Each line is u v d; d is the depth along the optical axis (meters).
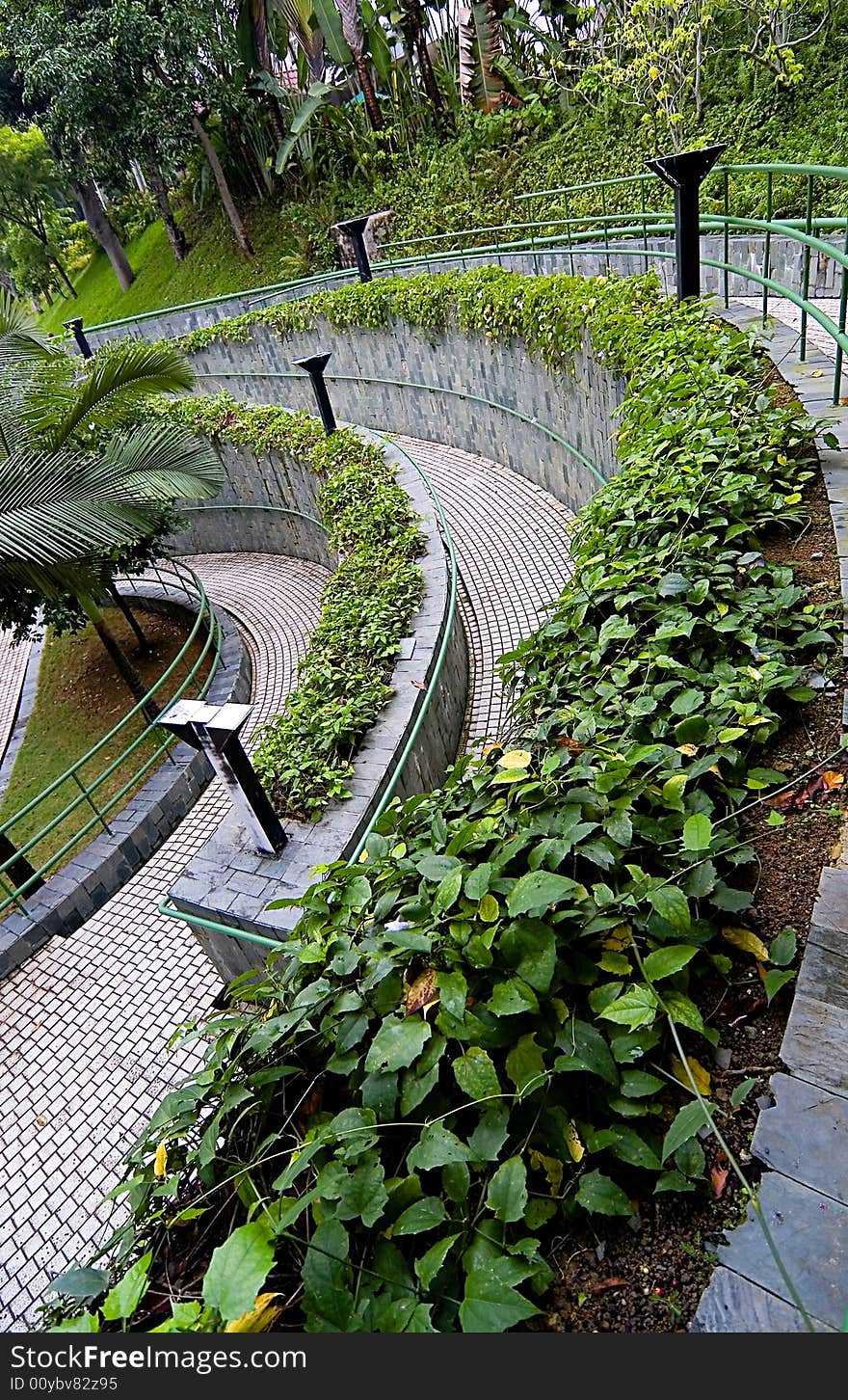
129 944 4.60
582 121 11.78
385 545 5.79
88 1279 1.32
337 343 10.90
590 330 6.06
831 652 2.16
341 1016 1.60
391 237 13.69
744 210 8.84
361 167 14.53
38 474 5.51
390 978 1.59
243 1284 1.01
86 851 5.21
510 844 1.67
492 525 7.95
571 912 1.46
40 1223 3.33
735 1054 1.38
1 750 8.98
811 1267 1.07
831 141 8.82
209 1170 1.49
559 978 1.46
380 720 4.09
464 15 12.12
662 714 2.10
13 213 22.06
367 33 13.30
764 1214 1.14
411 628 4.80
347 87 15.38
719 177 9.48
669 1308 1.11
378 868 2.03
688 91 10.09
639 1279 1.15
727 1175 1.21
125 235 23.17
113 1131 3.61
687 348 4.41
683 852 1.65
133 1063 3.89
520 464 8.72
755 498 2.79
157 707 8.44
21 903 4.82
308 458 8.23
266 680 7.97
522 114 12.44
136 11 13.03
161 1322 1.38
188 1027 1.97
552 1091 1.35
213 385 13.22
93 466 5.88
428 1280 1.10
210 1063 1.69
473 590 7.06
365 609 4.99
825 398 3.39
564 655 2.58
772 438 3.07
